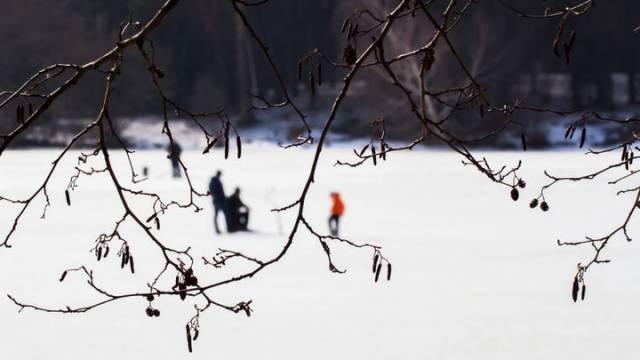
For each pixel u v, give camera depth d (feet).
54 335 154.10
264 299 179.52
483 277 196.44
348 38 51.72
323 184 427.74
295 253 231.50
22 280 199.00
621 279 190.19
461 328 154.10
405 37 611.06
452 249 233.96
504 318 160.66
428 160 565.12
